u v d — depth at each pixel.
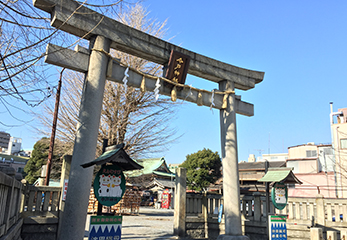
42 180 14.98
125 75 8.44
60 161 19.20
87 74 7.83
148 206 43.34
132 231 12.00
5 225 5.42
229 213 9.84
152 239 10.05
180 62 9.46
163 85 9.42
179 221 11.10
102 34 8.08
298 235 11.29
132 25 17.08
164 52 9.45
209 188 40.47
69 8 7.45
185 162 41.94
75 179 7.02
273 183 10.28
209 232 11.66
